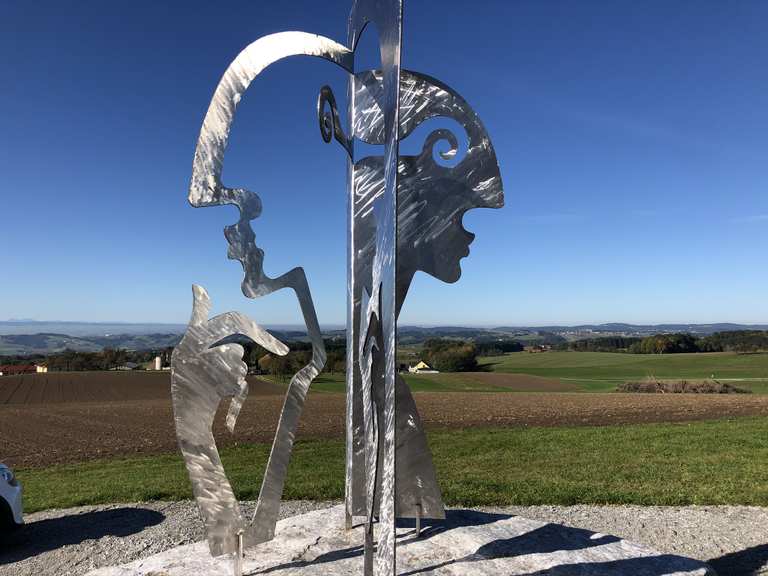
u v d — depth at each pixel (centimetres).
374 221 453
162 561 430
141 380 4322
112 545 596
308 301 443
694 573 414
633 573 409
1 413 2545
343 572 399
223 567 415
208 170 399
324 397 3103
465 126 467
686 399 2505
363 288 387
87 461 1387
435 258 462
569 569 411
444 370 5916
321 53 420
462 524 500
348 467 470
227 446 1430
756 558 532
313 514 525
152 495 802
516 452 1141
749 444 1124
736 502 717
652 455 1045
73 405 2977
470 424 1752
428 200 463
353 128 456
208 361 398
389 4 342
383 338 333
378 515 351
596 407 2231
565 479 859
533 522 509
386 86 346
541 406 2331
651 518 659
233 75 402
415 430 457
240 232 411
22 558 569
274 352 412
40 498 850
